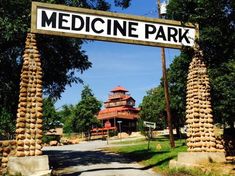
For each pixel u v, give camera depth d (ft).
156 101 181.68
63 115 297.94
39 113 44.62
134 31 48.67
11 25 61.77
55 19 45.37
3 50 71.15
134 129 273.33
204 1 46.09
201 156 48.16
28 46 45.62
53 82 81.66
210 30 47.14
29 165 42.91
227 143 53.26
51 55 76.38
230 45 47.14
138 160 72.64
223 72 50.37
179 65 105.91
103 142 184.03
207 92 50.39
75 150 117.80
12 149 45.39
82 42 77.05
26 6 64.23
